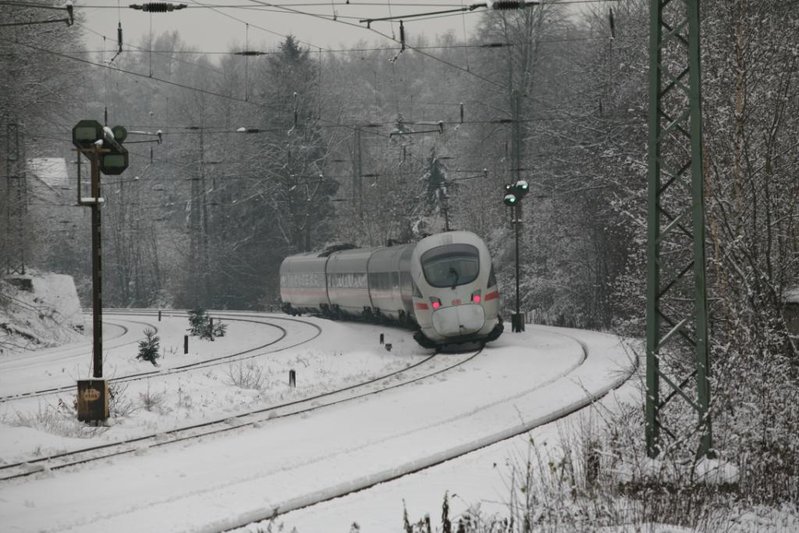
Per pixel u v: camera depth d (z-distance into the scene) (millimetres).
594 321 112625
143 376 67062
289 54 177250
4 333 99062
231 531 25734
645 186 66750
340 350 84188
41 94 113250
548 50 137875
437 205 161750
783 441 31219
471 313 72625
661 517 25719
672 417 33500
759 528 25906
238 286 184625
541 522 24031
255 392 57969
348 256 109000
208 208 195625
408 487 30625
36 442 40625
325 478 31281
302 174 173375
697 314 31984
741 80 45594
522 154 139375
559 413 44188
